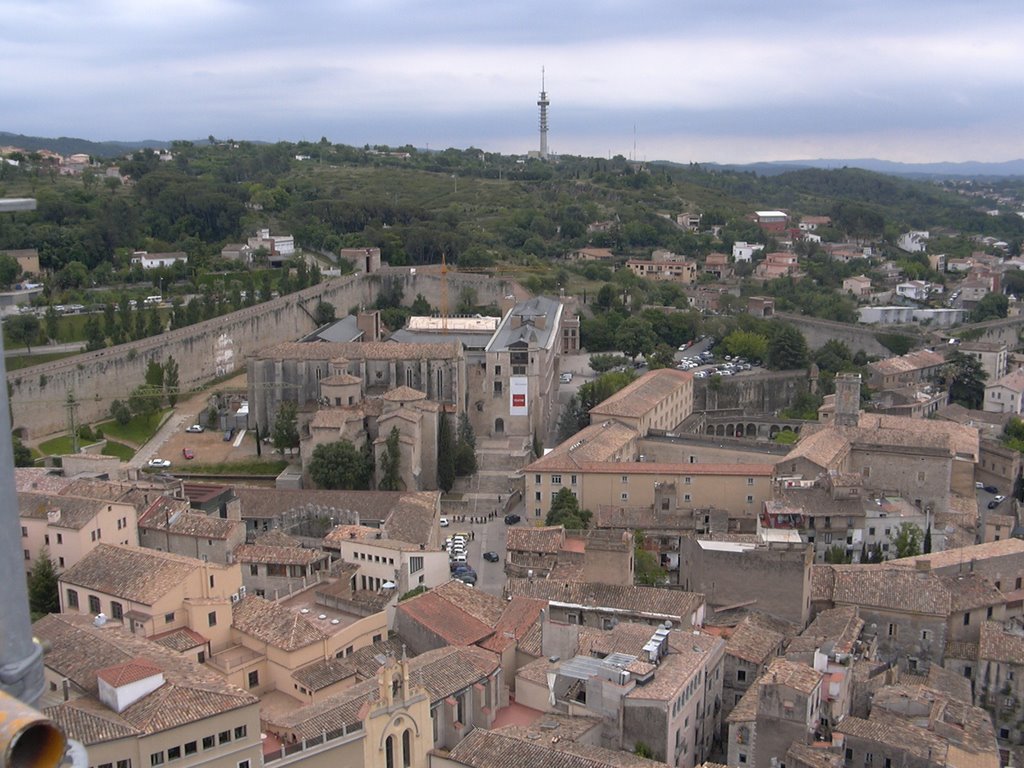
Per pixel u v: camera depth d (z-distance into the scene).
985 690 144.25
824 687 121.00
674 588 176.88
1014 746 141.62
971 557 168.88
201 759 96.56
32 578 148.62
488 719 118.44
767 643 142.12
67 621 116.56
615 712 117.56
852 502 196.38
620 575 158.62
